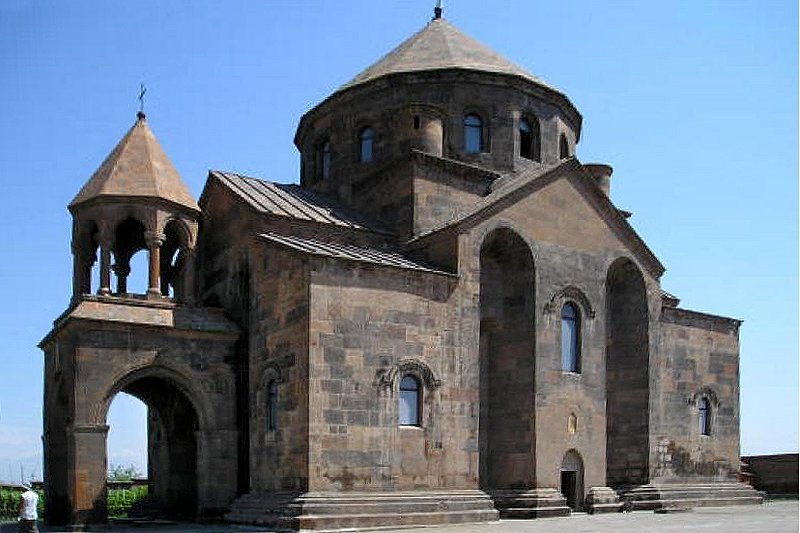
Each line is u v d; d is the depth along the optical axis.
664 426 38.31
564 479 34.31
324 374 27.75
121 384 30.22
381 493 28.06
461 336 31.16
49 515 32.09
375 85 39.19
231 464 31.67
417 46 41.34
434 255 32.50
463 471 30.19
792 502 41.84
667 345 39.34
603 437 35.16
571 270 35.38
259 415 30.38
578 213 36.19
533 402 32.88
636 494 36.25
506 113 38.84
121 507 41.50
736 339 42.72
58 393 32.31
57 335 31.75
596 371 35.44
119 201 32.84
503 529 26.58
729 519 30.31
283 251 29.80
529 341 33.53
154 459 37.91
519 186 34.09
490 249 34.47
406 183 34.59
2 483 45.78
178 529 28.00
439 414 30.03
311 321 27.78
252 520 28.44
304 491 27.03
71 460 28.94
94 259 34.59
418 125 35.66
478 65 39.38
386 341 29.20
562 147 41.81
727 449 41.22
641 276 38.38
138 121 35.69
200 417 31.58
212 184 36.88
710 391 40.81
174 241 37.94
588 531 25.50
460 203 35.53
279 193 36.22
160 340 31.08
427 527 27.47
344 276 28.75
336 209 36.09
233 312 33.81
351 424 27.97
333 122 41.00
